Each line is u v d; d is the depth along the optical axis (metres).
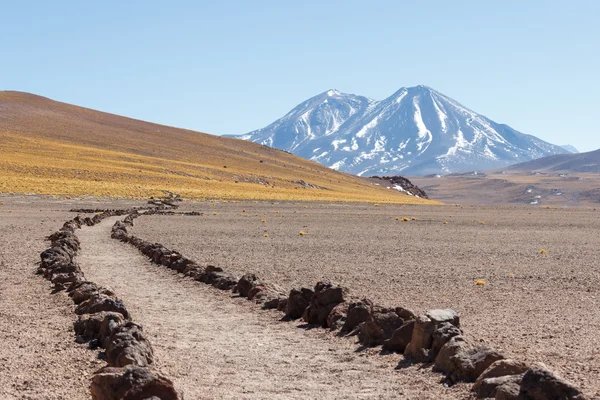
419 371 10.66
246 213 78.31
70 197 95.75
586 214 101.75
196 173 170.25
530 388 8.12
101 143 198.50
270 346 12.90
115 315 12.81
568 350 11.84
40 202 85.62
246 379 10.39
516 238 46.59
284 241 40.12
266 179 185.75
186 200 106.06
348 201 133.50
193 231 47.88
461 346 10.36
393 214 87.88
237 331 14.45
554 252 35.34
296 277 23.44
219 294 19.94
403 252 33.97
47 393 9.42
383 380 10.30
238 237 42.78
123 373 8.49
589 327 14.26
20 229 46.00
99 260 28.47
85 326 13.19
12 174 123.88
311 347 12.80
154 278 23.31
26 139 179.00
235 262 28.30
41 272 23.48
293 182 192.25
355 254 32.50
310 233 47.75
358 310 14.05
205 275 22.41
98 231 45.66
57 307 16.81
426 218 77.50
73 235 35.97
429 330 11.39
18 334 13.48
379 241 41.34
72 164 148.12
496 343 12.51
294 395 9.48
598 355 11.41
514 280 23.08
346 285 21.39
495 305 17.58
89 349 12.18
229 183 157.25
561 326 14.38
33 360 11.34
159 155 196.75
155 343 12.89
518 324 14.65
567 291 20.45
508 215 92.38
